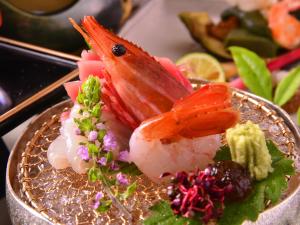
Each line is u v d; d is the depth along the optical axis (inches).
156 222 9.1
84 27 10.6
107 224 9.5
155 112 10.6
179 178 9.3
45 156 11.4
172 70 11.4
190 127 9.9
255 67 15.9
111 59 10.6
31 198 10.1
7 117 12.6
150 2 23.5
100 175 9.5
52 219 9.5
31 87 14.1
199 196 9.0
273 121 11.6
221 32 21.0
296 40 20.6
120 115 10.8
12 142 13.8
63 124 11.1
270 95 15.7
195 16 21.0
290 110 17.6
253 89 15.7
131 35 21.7
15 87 14.2
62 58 15.0
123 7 21.0
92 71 11.2
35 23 17.4
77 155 10.4
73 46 18.3
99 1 18.2
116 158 10.4
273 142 10.6
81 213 9.8
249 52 16.1
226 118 9.9
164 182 10.2
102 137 9.7
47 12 17.4
